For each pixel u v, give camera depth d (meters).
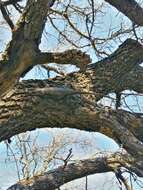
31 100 5.50
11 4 5.87
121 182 5.65
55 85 5.95
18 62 4.76
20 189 5.75
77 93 5.70
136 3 6.00
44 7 4.66
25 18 4.68
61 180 5.93
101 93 6.18
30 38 4.71
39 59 4.83
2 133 5.40
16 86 5.57
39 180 5.89
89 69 6.27
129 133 5.65
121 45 6.45
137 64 6.45
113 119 5.77
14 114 5.41
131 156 5.54
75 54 4.78
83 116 5.68
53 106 5.57
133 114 6.20
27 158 7.52
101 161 5.84
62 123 5.70
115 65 6.30
